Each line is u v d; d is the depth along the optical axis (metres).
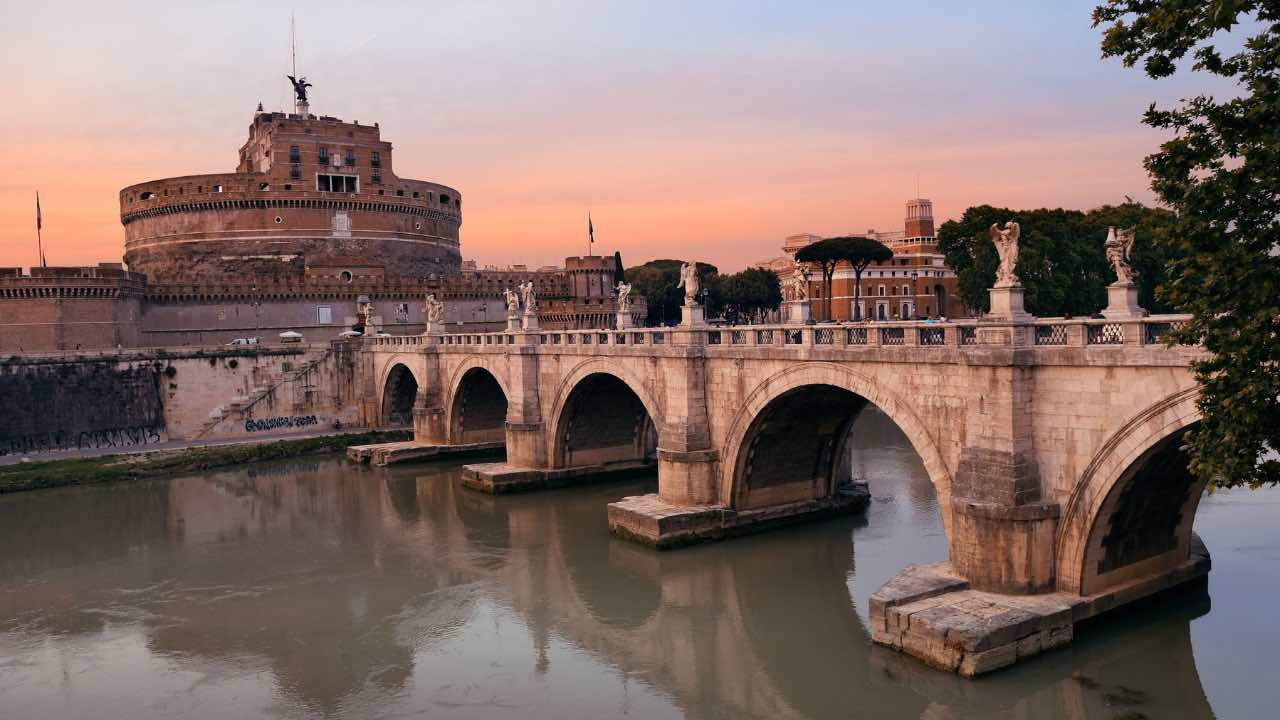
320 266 125.56
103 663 36.78
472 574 46.97
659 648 37.03
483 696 32.97
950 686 30.30
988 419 33.09
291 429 93.75
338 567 48.97
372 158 139.75
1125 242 30.17
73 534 57.44
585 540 52.12
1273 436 18.48
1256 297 17.98
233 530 57.84
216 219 131.00
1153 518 33.81
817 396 45.44
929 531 50.22
